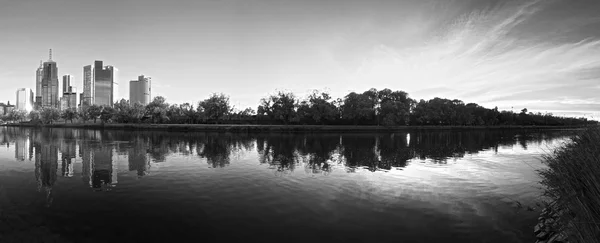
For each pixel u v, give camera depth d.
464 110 148.12
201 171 25.61
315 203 16.11
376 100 127.00
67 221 13.45
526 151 43.69
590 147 11.79
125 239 11.63
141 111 138.12
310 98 115.94
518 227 12.80
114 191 18.58
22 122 196.25
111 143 53.38
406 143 56.62
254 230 12.42
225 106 121.38
